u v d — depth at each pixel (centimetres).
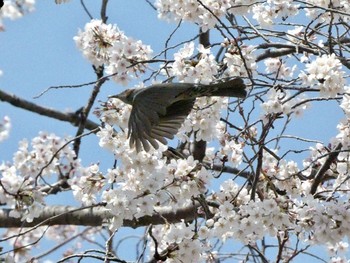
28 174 1552
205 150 1437
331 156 1282
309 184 1318
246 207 1163
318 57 1235
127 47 1284
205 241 1288
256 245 1430
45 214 1495
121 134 1175
